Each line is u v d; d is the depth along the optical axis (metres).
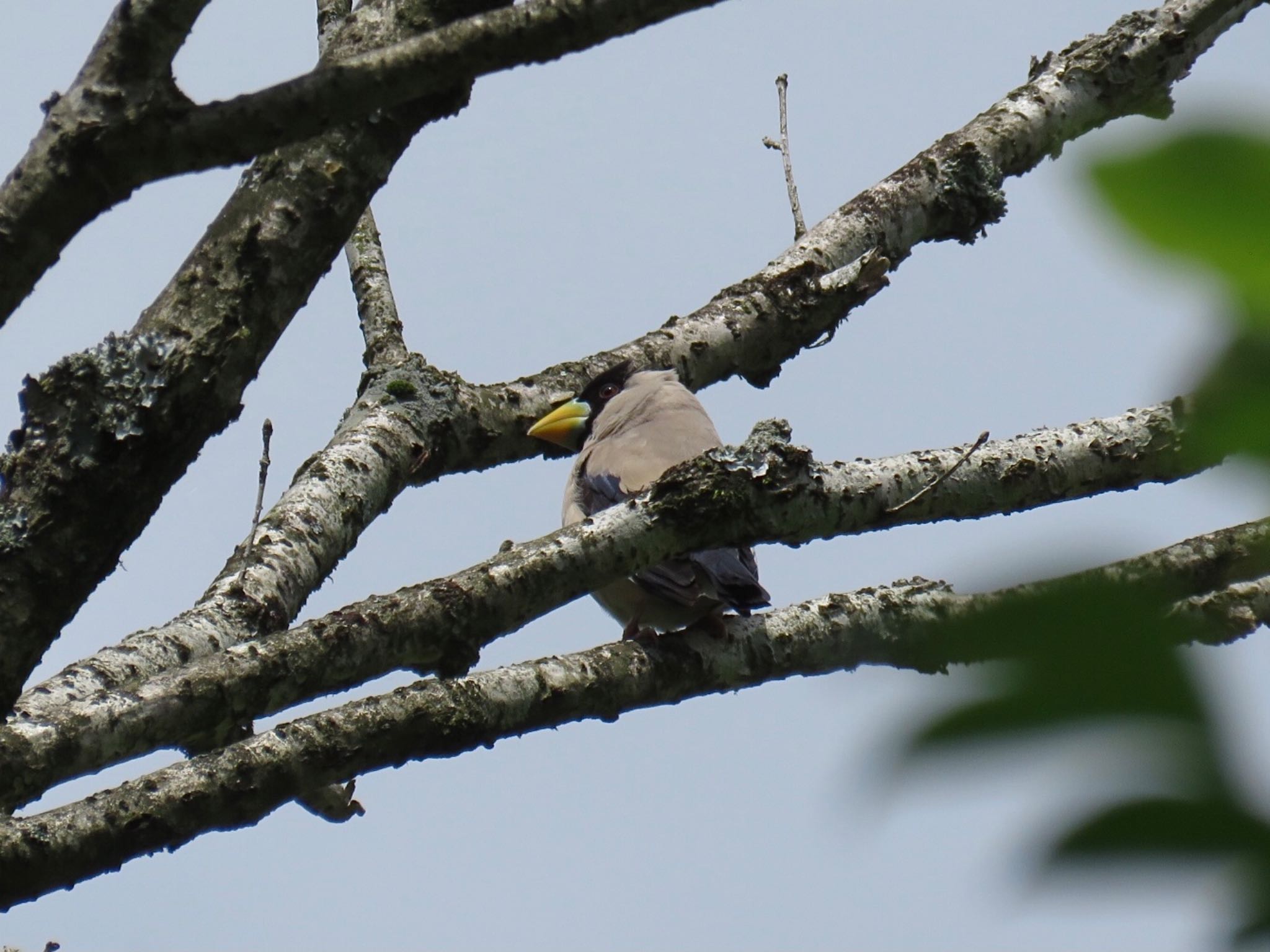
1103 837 1.56
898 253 12.01
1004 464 8.72
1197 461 1.81
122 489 6.35
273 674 7.12
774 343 11.66
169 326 6.53
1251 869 1.55
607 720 8.64
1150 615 1.70
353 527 9.26
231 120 5.44
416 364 10.66
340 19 9.77
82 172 5.52
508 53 5.39
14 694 6.28
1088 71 12.61
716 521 8.12
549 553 7.91
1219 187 1.60
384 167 7.03
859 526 8.44
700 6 5.39
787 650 9.07
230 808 7.11
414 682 8.00
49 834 6.70
